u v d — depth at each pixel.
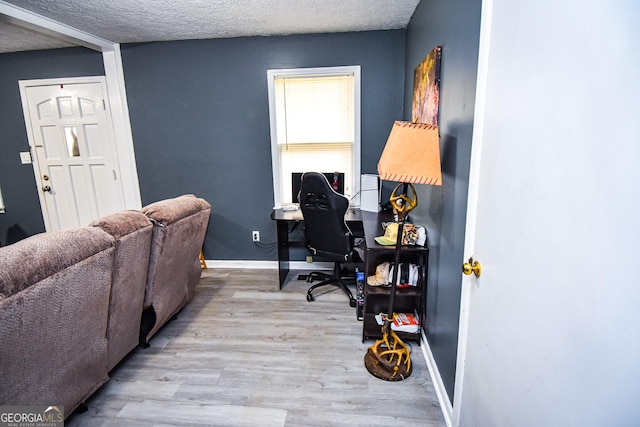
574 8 0.62
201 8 2.32
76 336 1.36
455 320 1.43
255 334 2.24
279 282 2.95
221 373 1.86
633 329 0.49
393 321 2.07
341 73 3.03
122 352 1.80
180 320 2.43
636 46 0.48
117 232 1.51
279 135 3.21
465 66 1.30
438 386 1.68
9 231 3.69
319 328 2.31
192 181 3.37
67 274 1.21
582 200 0.60
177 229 1.95
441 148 1.68
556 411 0.69
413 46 2.50
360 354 2.02
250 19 2.57
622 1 0.51
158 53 3.11
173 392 1.72
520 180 0.84
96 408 1.61
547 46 0.71
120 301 1.64
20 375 1.15
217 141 3.26
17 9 2.24
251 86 3.12
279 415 1.57
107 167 3.43
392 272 1.94
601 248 0.56
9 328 1.03
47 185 3.54
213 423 1.53
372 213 2.87
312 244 2.73
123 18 2.47
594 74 0.57
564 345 0.66
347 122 3.14
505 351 0.93
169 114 3.24
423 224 2.11
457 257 1.40
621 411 0.52
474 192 1.17
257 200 3.37
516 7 0.86
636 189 0.48
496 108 0.99
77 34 2.71
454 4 1.45
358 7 2.39
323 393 1.70
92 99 3.29
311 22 2.68
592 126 0.58
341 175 3.03
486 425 1.08
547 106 0.72
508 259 0.91
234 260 3.52
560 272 0.67
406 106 2.84
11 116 3.40
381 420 1.54
